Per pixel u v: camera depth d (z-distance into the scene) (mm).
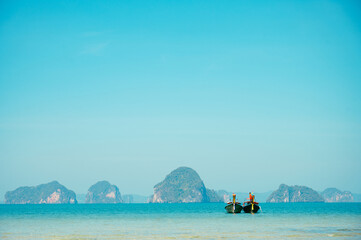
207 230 57688
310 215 104438
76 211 160375
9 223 76250
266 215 103562
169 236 49812
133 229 60562
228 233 52875
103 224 72562
